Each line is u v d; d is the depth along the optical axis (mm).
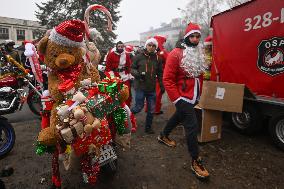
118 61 5840
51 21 23766
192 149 3479
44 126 2951
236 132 5387
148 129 5176
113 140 3180
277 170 3777
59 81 2850
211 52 6098
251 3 4855
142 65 4996
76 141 2574
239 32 5168
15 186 3309
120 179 3463
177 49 3553
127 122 3111
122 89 2979
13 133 4184
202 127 4613
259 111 4969
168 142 4547
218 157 4164
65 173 3600
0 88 4938
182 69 3467
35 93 6188
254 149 4504
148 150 4371
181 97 3455
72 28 2727
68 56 2773
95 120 2609
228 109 4453
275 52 4457
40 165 3859
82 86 2828
